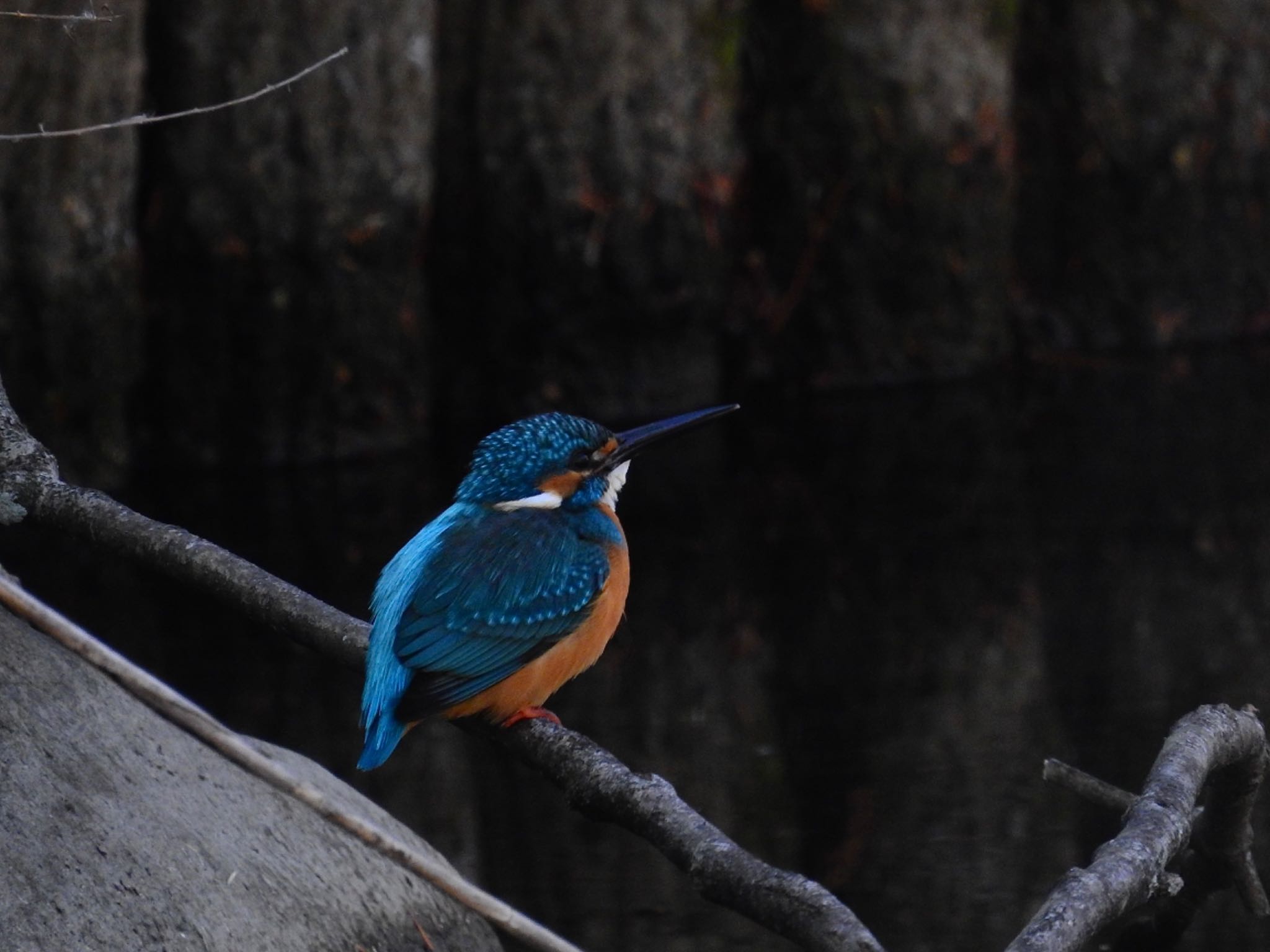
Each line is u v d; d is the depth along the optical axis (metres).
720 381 17.75
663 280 16.33
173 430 15.37
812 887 3.70
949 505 13.61
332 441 15.71
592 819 4.62
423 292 16.20
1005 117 17.50
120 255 14.41
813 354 17.66
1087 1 17.81
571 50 15.67
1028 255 18.59
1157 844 4.25
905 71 16.89
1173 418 15.77
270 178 14.82
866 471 14.70
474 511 6.06
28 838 4.26
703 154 16.34
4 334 13.93
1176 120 17.98
